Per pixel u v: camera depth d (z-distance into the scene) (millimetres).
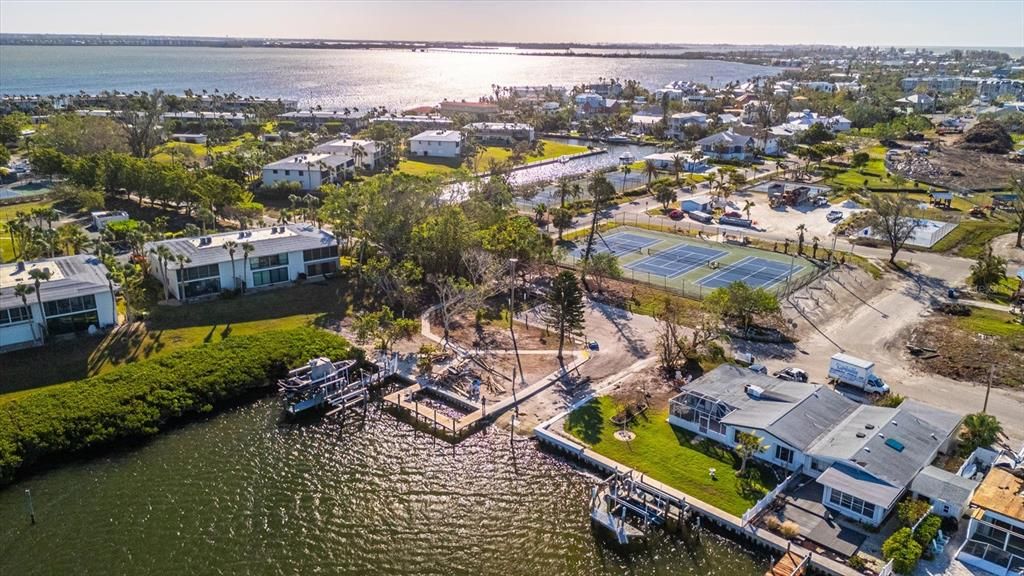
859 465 49781
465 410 64812
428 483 54781
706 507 49625
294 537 48688
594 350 76062
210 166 157250
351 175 161875
